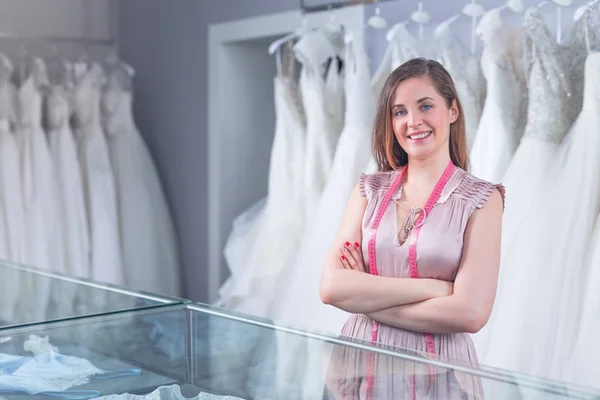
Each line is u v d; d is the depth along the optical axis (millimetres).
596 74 2279
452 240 1648
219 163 3826
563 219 2262
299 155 3197
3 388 1055
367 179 1843
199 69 3977
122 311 1349
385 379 989
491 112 2504
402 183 1776
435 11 2943
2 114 3717
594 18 2340
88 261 3908
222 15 3818
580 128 2305
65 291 1537
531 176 2361
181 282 4199
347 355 1102
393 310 1658
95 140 3961
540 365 2191
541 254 2258
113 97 4082
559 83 2387
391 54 2895
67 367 1124
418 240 1673
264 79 3932
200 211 4047
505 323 2260
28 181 3717
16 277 1706
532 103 2410
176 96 4145
